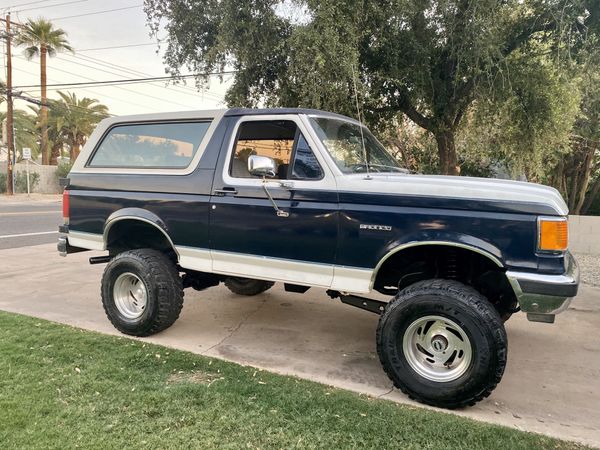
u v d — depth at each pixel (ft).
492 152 40.14
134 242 16.48
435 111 32.42
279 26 28.66
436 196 10.96
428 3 27.66
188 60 33.17
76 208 16.24
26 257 28.55
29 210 61.72
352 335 15.72
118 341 14.26
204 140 14.16
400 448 9.00
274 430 9.48
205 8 31.27
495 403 11.14
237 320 17.07
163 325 14.71
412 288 11.17
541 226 10.18
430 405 10.85
